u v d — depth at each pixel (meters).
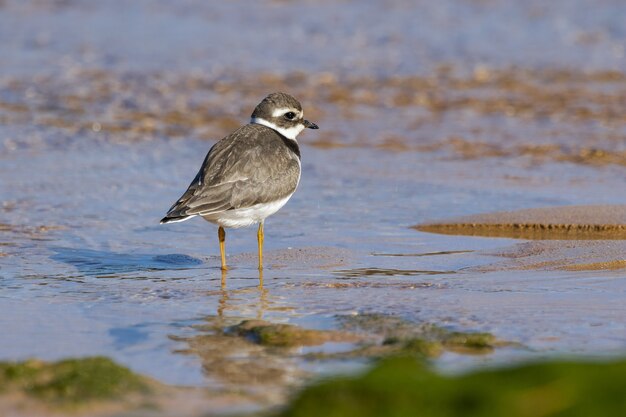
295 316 10.07
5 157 18.47
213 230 14.47
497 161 18.66
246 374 8.27
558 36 30.08
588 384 6.50
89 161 18.45
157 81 24.92
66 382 7.69
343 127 21.23
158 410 7.35
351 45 29.05
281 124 13.31
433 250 13.19
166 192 16.53
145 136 20.50
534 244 13.08
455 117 22.06
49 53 27.48
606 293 10.70
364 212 15.40
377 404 6.55
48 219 14.73
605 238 13.62
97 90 23.97
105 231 14.22
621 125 21.19
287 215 15.23
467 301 10.48
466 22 31.81
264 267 12.40
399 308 10.25
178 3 34.19
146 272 12.16
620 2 34.19
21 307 10.50
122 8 33.41
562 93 24.06
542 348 8.85
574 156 18.95
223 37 29.80
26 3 33.53
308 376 8.18
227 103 23.19
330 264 12.48
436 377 6.77
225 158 12.27
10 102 22.67
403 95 23.95
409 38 29.88
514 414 6.25
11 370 7.83
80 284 11.53
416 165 18.41
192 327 9.74
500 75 25.81
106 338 9.41
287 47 28.72
